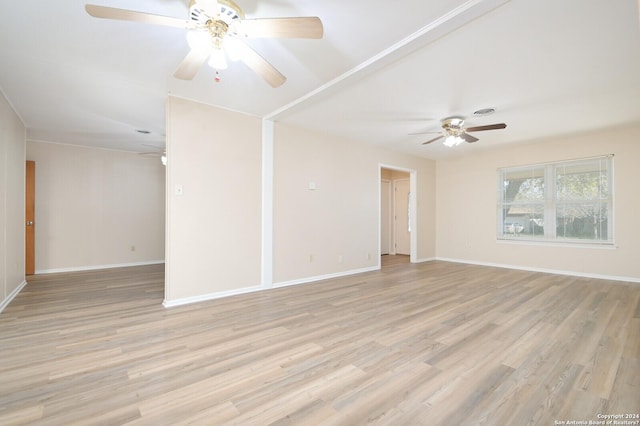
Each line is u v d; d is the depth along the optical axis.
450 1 1.87
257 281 4.01
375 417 1.50
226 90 3.18
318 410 1.55
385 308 3.25
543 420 1.47
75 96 3.29
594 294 3.79
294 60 2.57
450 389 1.74
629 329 2.61
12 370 1.94
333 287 4.21
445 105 3.59
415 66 2.68
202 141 3.53
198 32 1.78
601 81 2.95
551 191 5.29
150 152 6.05
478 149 5.91
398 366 2.01
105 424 1.44
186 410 1.55
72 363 2.04
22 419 1.47
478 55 2.49
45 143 5.20
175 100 3.33
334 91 3.13
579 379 1.84
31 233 5.02
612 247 4.63
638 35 2.19
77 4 1.87
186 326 2.71
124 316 2.97
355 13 1.98
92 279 4.68
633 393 1.68
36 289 4.04
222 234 3.69
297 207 4.48
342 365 2.02
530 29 2.14
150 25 2.08
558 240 5.20
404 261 6.77
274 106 3.67
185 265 3.40
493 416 1.50
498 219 6.01
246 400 1.64
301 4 1.90
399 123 4.29
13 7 1.88
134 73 2.79
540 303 3.42
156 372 1.92
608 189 4.69
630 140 4.48
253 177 3.98
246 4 1.90
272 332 2.58
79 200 5.50
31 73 2.77
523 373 1.91
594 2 1.86
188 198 3.42
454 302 3.47
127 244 6.01
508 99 3.40
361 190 5.43
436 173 7.12
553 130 4.60
